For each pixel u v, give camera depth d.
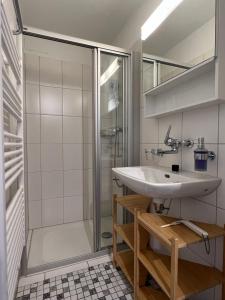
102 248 1.63
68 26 1.94
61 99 2.14
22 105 1.25
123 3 1.64
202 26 0.99
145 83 1.57
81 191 2.29
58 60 2.10
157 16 1.39
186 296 0.82
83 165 2.28
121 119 1.75
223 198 0.94
